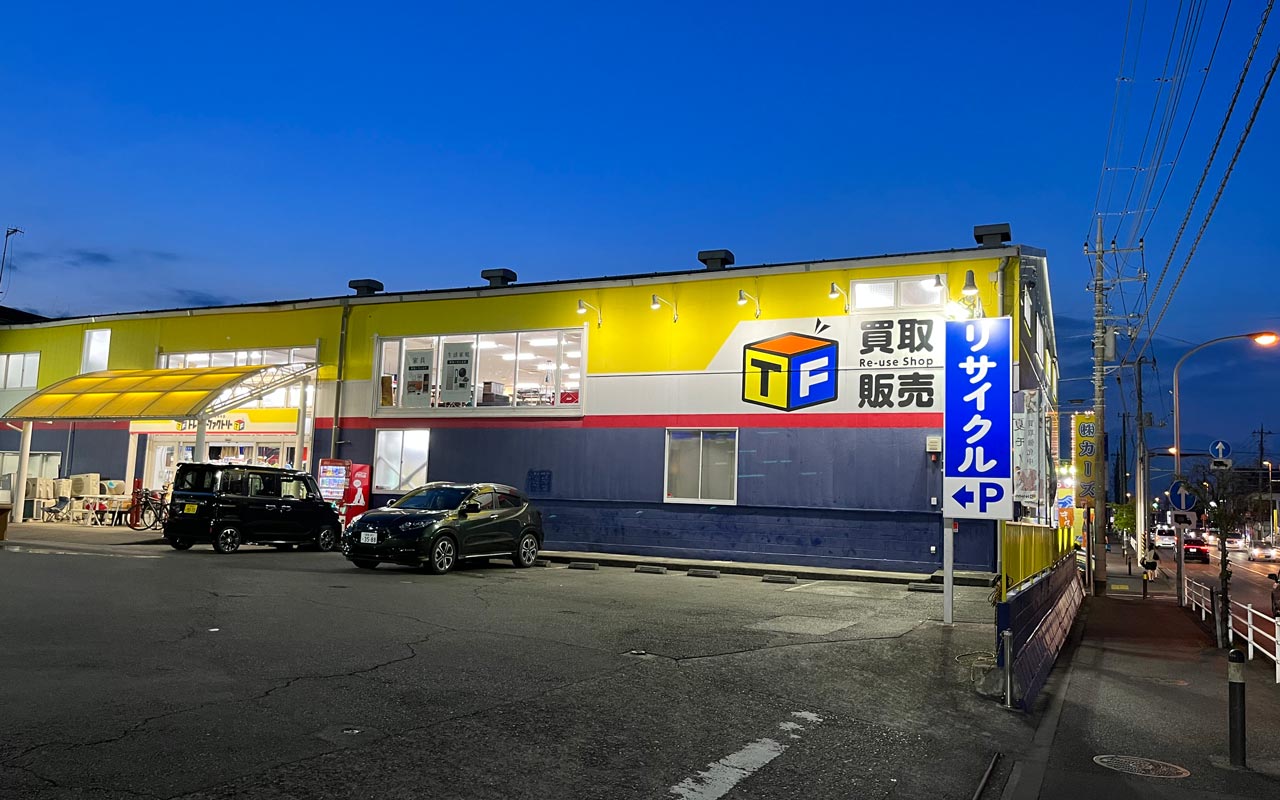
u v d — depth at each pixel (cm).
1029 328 2142
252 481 1908
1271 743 723
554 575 1723
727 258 2303
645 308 2311
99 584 1205
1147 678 1030
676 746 593
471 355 2491
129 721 560
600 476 2300
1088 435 2927
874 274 2094
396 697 659
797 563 2080
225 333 2820
